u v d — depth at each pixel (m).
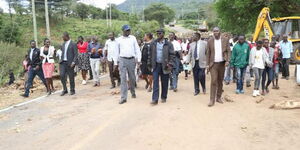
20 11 72.12
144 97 9.66
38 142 5.85
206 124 6.61
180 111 7.72
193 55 9.84
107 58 11.54
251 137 5.80
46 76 10.55
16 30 35.12
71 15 84.94
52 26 69.56
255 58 9.40
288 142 5.52
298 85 11.43
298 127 6.30
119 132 6.23
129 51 8.90
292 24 17.00
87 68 12.87
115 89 11.45
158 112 7.67
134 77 9.29
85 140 5.84
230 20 28.59
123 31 8.89
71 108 8.46
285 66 13.01
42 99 9.84
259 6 26.19
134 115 7.45
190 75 15.31
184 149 5.28
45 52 10.53
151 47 8.52
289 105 7.79
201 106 8.26
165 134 6.02
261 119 6.93
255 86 9.49
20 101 9.73
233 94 9.94
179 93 10.32
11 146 5.71
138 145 5.50
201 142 5.58
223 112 7.58
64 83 10.43
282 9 25.61
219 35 8.27
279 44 12.98
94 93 10.74
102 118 7.29
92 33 64.94
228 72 11.93
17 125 7.02
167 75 8.63
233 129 6.26
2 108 8.85
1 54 18.20
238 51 9.82
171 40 10.95
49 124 6.99
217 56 8.24
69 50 10.24
